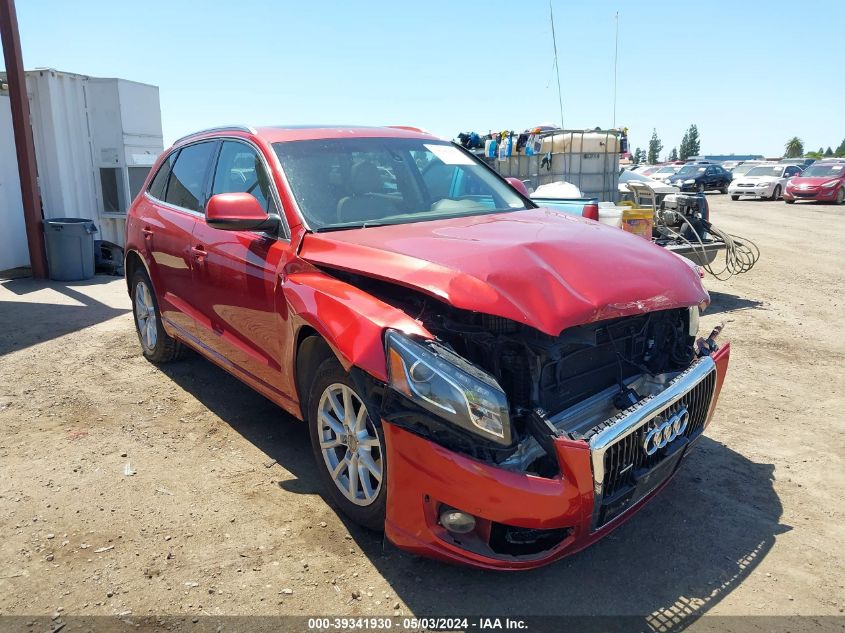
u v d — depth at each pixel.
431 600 2.79
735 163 59.09
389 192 3.99
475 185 4.45
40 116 10.02
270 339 3.68
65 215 10.36
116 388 5.15
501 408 2.58
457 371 2.60
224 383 5.26
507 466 2.59
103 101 10.62
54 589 2.85
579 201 7.77
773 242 14.65
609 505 2.70
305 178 3.81
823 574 2.96
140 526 3.29
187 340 4.82
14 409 4.74
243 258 3.85
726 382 5.38
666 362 3.52
